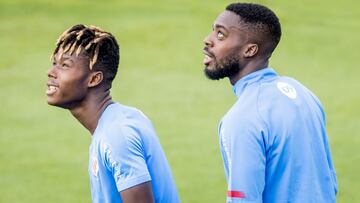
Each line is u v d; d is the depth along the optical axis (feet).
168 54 150.00
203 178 95.40
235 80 46.03
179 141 108.78
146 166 43.39
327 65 144.87
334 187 46.32
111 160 42.98
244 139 43.01
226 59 45.19
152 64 145.28
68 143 109.60
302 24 165.68
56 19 168.45
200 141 108.68
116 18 168.45
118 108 44.75
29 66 144.36
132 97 128.88
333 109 122.21
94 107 44.78
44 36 159.74
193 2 179.11
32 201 89.71
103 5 176.76
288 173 43.83
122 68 142.92
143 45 154.51
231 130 43.39
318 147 44.91
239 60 45.21
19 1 179.01
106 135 43.47
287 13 172.04
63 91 44.34
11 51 151.94
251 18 44.91
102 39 44.14
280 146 43.57
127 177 42.75
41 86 134.62
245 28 44.86
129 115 44.55
